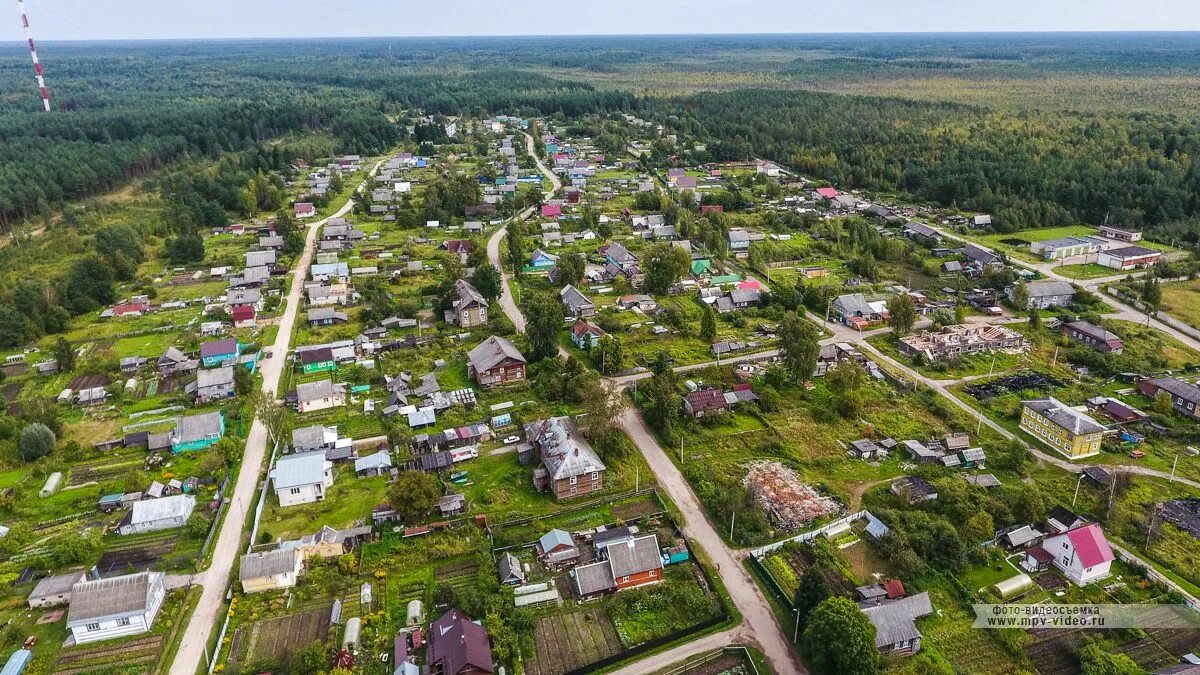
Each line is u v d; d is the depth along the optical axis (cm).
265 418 10612
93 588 7412
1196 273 17500
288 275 18300
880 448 10462
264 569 7869
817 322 15200
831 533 8712
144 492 9431
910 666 6869
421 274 18200
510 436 10888
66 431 11106
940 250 19725
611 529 8700
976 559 8262
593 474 9506
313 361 12975
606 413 10375
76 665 7012
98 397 12012
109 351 13900
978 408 11681
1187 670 6531
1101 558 7944
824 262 19112
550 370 12525
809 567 7962
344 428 11175
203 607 7719
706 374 12612
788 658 7062
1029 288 16012
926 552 8250
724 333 14600
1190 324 14962
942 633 7338
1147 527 8725
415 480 8812
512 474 9950
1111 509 9038
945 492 9181
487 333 14450
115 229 19838
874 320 15062
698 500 9419
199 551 8531
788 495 9456
